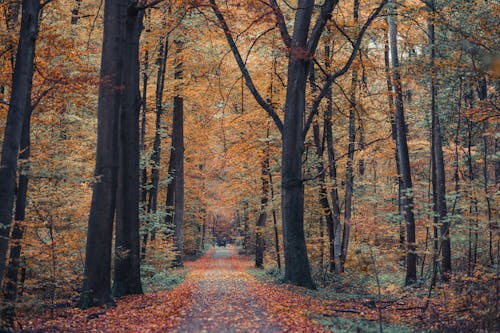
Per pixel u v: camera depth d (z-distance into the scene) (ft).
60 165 46.47
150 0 60.85
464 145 72.69
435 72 51.75
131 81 50.19
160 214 71.77
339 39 65.98
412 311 39.70
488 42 44.14
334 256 67.92
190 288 54.54
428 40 58.75
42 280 43.39
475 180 62.44
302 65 53.88
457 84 57.88
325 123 70.64
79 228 53.42
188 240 150.41
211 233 295.28
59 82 39.55
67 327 31.65
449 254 56.80
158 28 64.85
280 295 44.78
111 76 41.81
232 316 33.60
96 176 40.37
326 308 37.99
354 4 64.23
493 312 30.14
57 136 62.85
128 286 49.16
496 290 32.73
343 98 72.90
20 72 32.65
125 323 32.24
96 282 41.19
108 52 42.22
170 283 63.41
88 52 48.70
